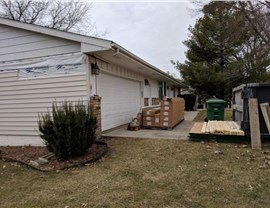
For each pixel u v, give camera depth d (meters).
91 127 5.77
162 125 9.88
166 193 3.70
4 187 4.23
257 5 15.61
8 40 8.26
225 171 4.47
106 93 8.99
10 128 8.40
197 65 21.77
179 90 31.11
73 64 7.43
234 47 21.41
